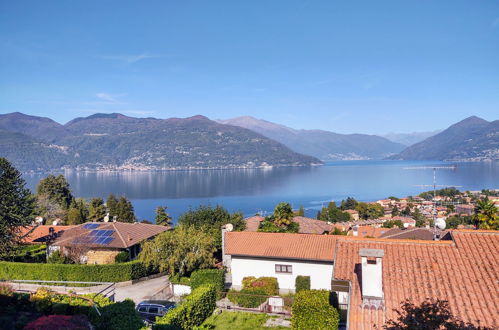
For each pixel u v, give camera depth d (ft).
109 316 67.31
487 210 172.35
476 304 49.44
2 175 143.95
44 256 146.92
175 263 115.44
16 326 59.72
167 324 71.10
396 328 42.65
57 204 277.03
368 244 67.41
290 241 123.75
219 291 106.83
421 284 54.29
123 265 125.70
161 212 297.33
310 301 75.46
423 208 599.57
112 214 280.10
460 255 59.11
